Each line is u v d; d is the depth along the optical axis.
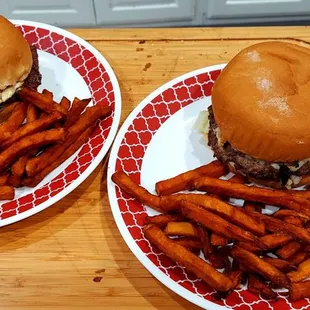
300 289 0.31
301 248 0.33
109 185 0.36
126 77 0.45
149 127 0.40
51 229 0.36
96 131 0.40
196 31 0.48
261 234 0.32
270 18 0.65
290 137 0.33
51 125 0.38
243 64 0.35
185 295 0.31
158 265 0.33
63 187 0.37
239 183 0.35
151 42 0.48
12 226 0.37
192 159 0.39
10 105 0.39
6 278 0.34
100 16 0.64
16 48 0.38
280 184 0.35
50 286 0.34
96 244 0.36
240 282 0.32
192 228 0.33
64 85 0.43
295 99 0.33
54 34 0.46
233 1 0.63
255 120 0.33
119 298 0.33
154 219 0.34
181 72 0.45
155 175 0.38
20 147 0.36
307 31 0.48
